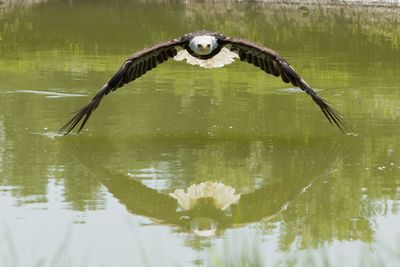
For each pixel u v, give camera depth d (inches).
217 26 1243.2
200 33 468.8
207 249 410.0
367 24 1240.2
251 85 787.4
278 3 1523.1
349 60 934.4
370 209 467.2
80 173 523.8
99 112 673.0
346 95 740.7
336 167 539.2
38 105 691.4
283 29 1200.2
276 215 463.5
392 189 498.9
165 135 607.5
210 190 499.2
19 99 714.2
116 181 511.2
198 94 744.3
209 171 529.7
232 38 468.8
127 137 601.3
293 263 382.9
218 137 602.9
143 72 480.4
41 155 557.3
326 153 565.3
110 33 1188.5
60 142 585.9
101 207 468.8
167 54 479.5
